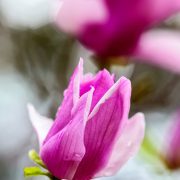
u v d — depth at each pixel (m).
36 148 0.98
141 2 0.76
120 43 0.76
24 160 1.34
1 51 1.47
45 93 1.15
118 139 0.49
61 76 1.19
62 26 0.78
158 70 1.12
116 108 0.48
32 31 1.39
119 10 0.76
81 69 0.48
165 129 0.93
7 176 1.34
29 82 1.31
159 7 0.76
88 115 0.48
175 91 1.13
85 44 0.77
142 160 0.85
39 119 0.54
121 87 0.47
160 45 0.79
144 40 0.78
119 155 0.50
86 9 0.77
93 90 0.47
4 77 1.47
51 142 0.50
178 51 0.79
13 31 1.44
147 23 0.77
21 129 1.40
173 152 0.84
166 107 1.10
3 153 1.36
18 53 1.41
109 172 0.50
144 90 0.77
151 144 0.85
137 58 0.77
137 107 0.96
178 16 1.15
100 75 0.48
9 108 1.43
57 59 1.25
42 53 1.29
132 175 0.92
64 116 0.50
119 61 0.77
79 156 0.49
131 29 0.76
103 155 0.49
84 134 0.49
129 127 0.50
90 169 0.49
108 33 0.76
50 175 0.51
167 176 0.85
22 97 1.42
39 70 1.24
